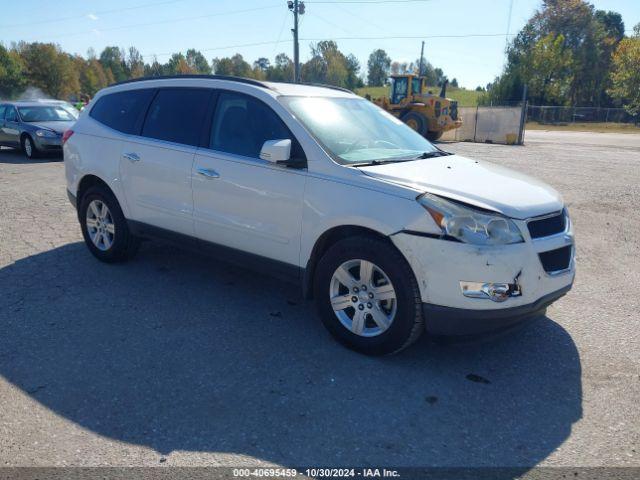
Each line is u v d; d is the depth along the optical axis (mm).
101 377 3393
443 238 3252
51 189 9547
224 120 4473
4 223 7113
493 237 3252
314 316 4406
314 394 3254
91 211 5555
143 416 3000
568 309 4637
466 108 27734
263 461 2662
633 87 49469
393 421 3006
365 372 3525
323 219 3732
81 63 77938
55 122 14352
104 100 5582
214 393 3242
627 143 26078
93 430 2873
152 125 4988
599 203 9148
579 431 2953
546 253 3469
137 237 5422
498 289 3246
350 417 3033
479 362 3697
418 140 4816
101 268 5426
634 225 7641
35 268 5391
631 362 3721
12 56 59250
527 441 2861
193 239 4688
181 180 4613
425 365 3639
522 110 25266
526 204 3467
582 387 3400
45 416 2982
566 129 46625
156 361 3605
